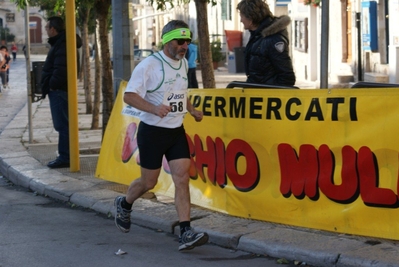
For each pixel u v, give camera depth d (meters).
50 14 26.02
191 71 16.84
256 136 6.14
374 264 4.82
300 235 5.61
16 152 10.71
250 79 6.62
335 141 5.59
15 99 24.42
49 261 5.43
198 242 5.38
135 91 5.40
